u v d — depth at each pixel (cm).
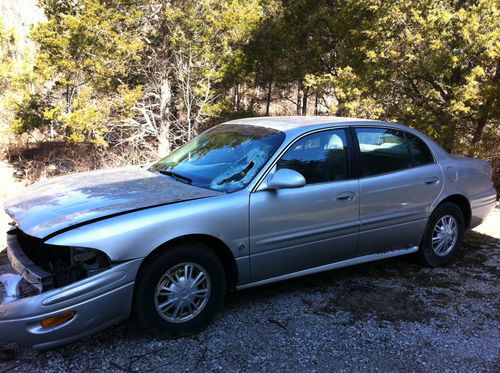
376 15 925
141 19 1050
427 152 435
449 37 756
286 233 338
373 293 384
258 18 1222
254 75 1385
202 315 308
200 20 1053
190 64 1079
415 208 415
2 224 583
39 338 252
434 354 293
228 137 396
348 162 376
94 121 964
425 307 360
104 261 270
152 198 307
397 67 839
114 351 286
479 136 880
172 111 1225
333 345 300
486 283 412
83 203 302
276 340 304
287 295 375
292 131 360
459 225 455
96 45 1002
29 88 1324
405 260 466
